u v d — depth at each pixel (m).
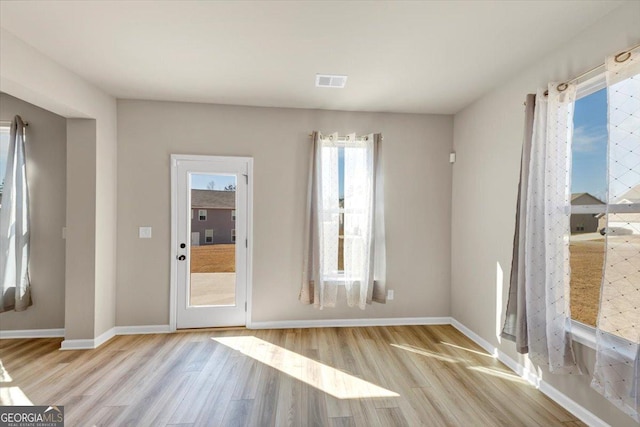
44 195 3.19
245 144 3.50
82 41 2.23
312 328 3.56
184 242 3.43
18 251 3.07
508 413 2.06
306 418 1.99
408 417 2.01
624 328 1.69
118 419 1.96
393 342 3.18
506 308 2.65
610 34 1.86
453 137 3.74
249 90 3.08
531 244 2.26
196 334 3.33
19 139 3.08
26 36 2.17
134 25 2.05
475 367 2.67
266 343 3.12
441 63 2.51
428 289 3.74
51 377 2.44
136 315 3.36
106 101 3.15
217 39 2.21
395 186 3.70
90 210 2.98
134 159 3.35
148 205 3.37
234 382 2.40
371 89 3.03
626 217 1.69
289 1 1.81
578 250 2.14
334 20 1.98
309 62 2.53
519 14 1.90
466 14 1.91
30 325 3.19
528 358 2.47
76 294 2.96
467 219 3.40
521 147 2.59
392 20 1.98
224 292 3.52
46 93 2.43
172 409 2.06
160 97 3.28
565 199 2.08
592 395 1.94
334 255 3.54
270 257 3.54
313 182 3.48
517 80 2.65
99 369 2.57
